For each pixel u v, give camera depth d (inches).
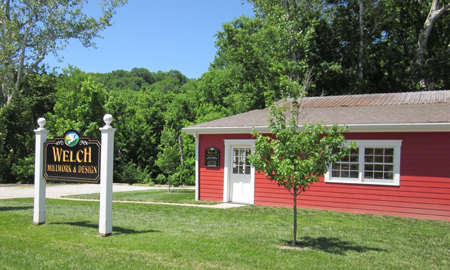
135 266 234.8
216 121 599.8
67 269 229.3
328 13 1229.7
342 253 271.4
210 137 571.2
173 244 288.8
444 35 1249.4
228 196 553.0
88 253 263.6
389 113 498.3
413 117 450.9
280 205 514.0
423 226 382.3
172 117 1476.4
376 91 1210.6
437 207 421.4
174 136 794.2
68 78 1636.3
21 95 1272.1
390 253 275.1
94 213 452.8
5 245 285.3
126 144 1402.6
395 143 446.3
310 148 287.1
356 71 1181.7
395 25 1233.4
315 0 1163.9
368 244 301.9
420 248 293.1
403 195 440.5
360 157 467.5
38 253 263.3
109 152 328.2
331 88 1231.5
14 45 1104.2
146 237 314.0
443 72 1098.1
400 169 443.5
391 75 1186.0
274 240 309.6
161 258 252.5
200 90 1630.2
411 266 244.2
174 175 1139.9
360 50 1172.5
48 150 372.2
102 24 1142.3
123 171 1254.3
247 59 1152.8
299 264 243.1
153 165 1421.0
